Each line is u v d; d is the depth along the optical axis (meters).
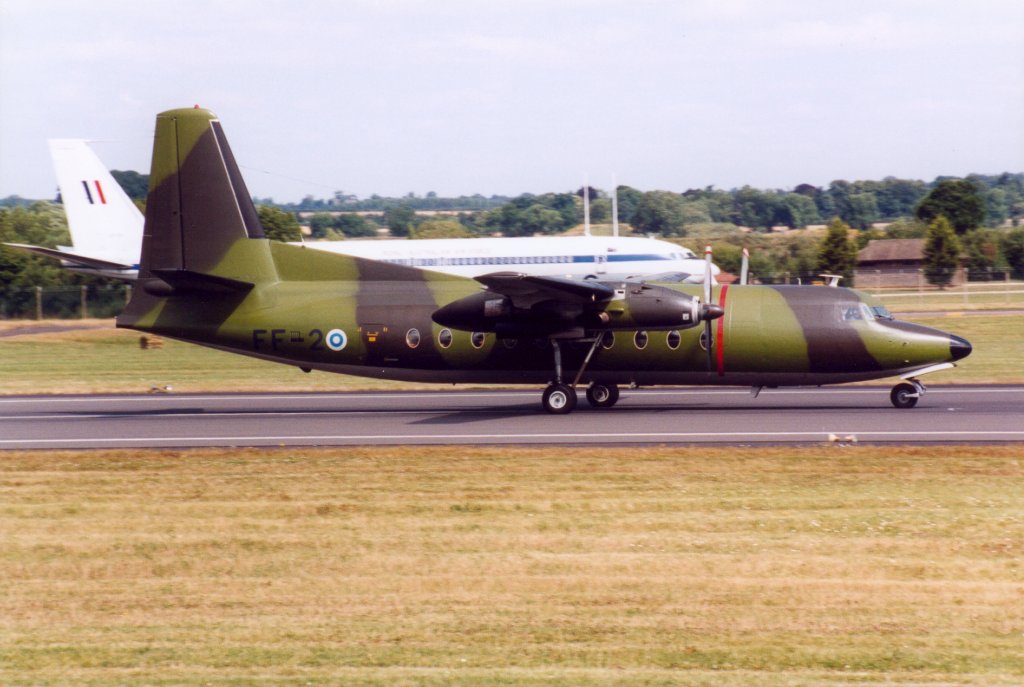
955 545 53.59
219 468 73.38
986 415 90.69
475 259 194.25
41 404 109.81
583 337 93.56
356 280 101.00
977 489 64.06
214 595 48.25
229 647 42.12
